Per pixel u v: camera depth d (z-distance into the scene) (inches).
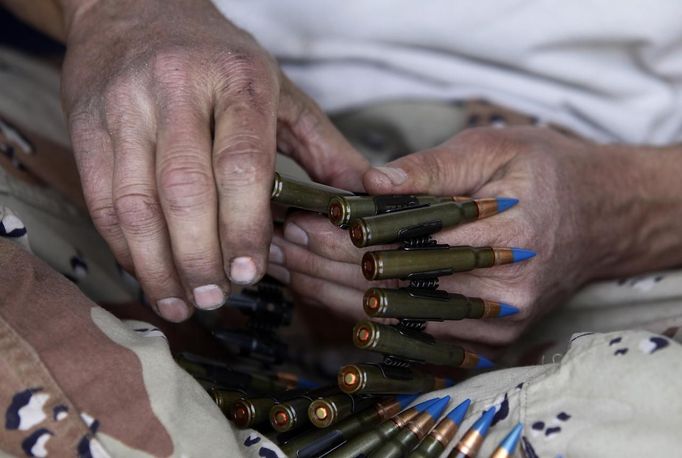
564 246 41.9
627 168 48.5
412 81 57.1
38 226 37.9
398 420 31.7
